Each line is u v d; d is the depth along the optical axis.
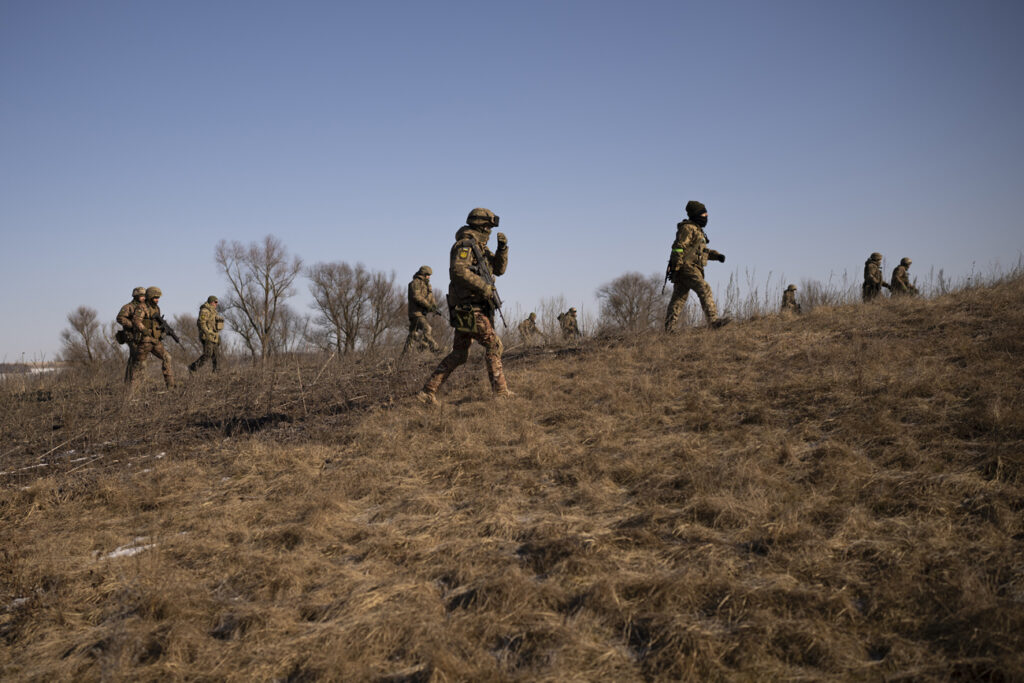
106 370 13.48
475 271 6.11
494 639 2.51
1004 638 2.17
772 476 3.64
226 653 2.53
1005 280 9.03
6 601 3.09
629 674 2.25
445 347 11.71
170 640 2.57
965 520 3.02
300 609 2.79
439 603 2.77
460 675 2.26
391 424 5.63
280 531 3.59
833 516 3.16
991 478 3.36
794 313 9.07
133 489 4.64
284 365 12.62
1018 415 3.87
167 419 7.61
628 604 2.63
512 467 4.36
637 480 3.93
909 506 3.20
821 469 3.65
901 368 5.42
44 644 2.69
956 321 6.84
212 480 4.84
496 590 2.77
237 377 11.45
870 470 3.64
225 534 3.66
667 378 6.14
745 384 5.59
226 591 3.05
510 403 5.91
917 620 2.38
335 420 6.36
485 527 3.48
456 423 5.35
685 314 9.73
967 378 4.79
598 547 3.10
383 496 4.14
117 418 7.62
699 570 2.80
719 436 4.50
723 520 3.24
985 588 2.44
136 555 3.39
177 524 3.95
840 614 2.44
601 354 7.87
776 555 2.86
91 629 2.78
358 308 39.06
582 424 5.07
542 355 8.66
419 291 11.60
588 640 2.43
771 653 2.29
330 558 3.31
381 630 2.55
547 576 2.94
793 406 4.91
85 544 3.68
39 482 4.86
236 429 6.46
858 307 8.71
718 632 2.41
